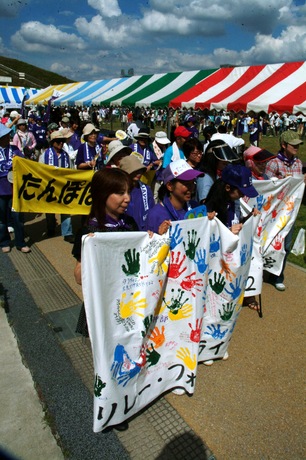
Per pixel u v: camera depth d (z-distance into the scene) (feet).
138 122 37.70
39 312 12.93
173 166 9.16
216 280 9.40
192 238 8.41
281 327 12.73
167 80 41.60
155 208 9.43
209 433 8.39
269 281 16.11
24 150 35.81
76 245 7.64
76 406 8.94
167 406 9.14
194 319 8.86
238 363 10.82
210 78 35.55
